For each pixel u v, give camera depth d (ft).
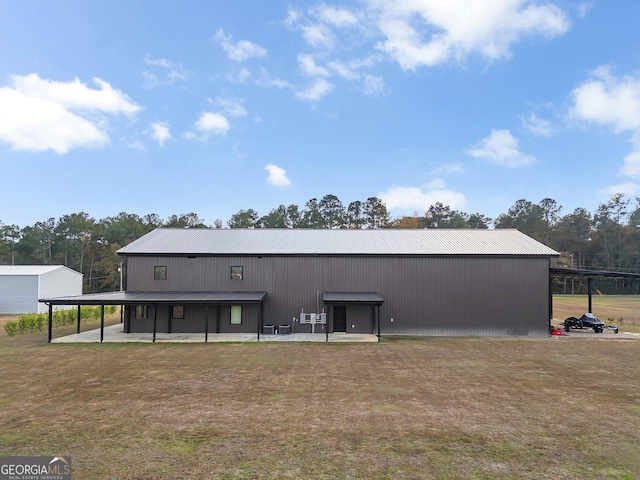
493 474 25.16
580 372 52.08
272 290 87.25
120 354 62.64
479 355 62.80
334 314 86.63
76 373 50.44
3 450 28.22
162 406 37.83
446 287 86.48
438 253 86.63
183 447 28.73
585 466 26.37
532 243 94.17
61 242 289.53
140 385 45.01
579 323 91.35
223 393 42.06
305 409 37.04
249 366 54.34
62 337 79.15
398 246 92.22
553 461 27.04
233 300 75.87
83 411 36.40
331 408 37.37
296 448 28.66
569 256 309.83
